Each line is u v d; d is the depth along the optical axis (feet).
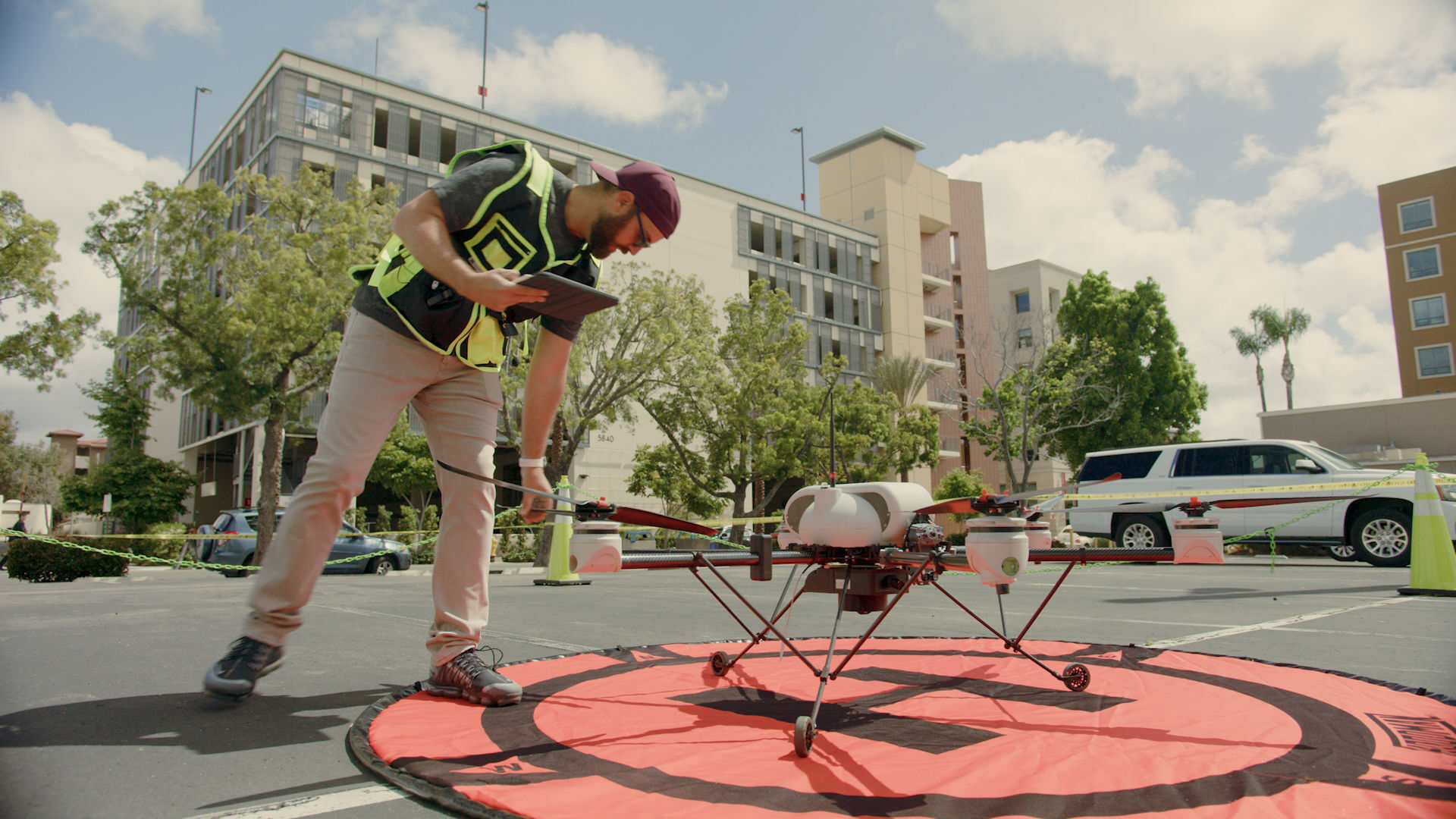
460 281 6.63
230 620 15.65
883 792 4.90
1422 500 21.44
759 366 68.69
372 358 7.63
